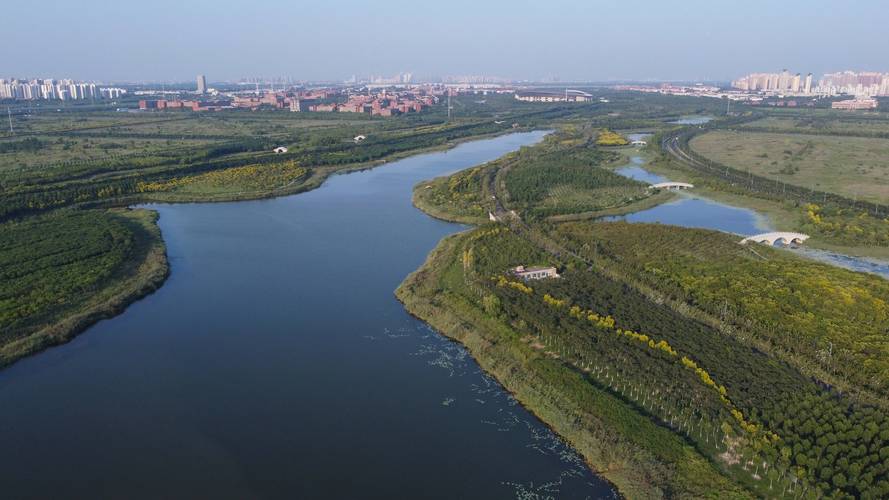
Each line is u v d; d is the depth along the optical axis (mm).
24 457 100562
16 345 132250
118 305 154500
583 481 94875
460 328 140750
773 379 113562
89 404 115250
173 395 118125
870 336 128625
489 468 97938
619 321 136125
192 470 97625
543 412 110812
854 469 89188
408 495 92250
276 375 125000
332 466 98438
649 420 103938
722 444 98500
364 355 132875
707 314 141875
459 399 116625
